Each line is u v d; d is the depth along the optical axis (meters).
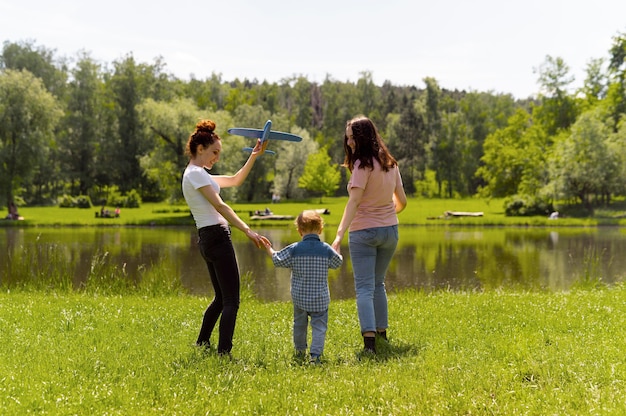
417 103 112.06
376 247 5.90
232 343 5.90
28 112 48.84
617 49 59.25
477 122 107.62
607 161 48.56
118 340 6.11
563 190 49.53
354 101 125.00
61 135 76.69
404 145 103.88
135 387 4.32
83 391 4.18
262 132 6.22
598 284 13.51
